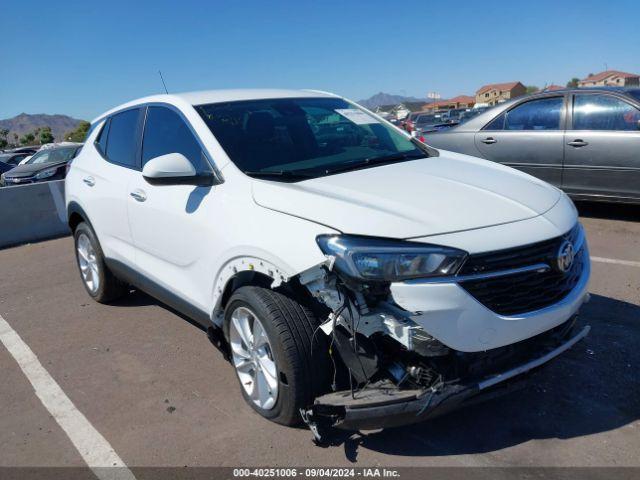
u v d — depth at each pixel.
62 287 6.03
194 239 3.38
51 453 3.05
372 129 4.12
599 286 4.86
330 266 2.53
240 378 3.26
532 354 2.75
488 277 2.51
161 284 3.91
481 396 2.61
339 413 2.68
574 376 3.44
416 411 2.49
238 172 3.24
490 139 7.59
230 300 3.12
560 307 2.74
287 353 2.74
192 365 3.93
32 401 3.62
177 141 3.76
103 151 4.77
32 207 9.10
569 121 6.96
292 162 3.42
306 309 2.84
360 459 2.81
